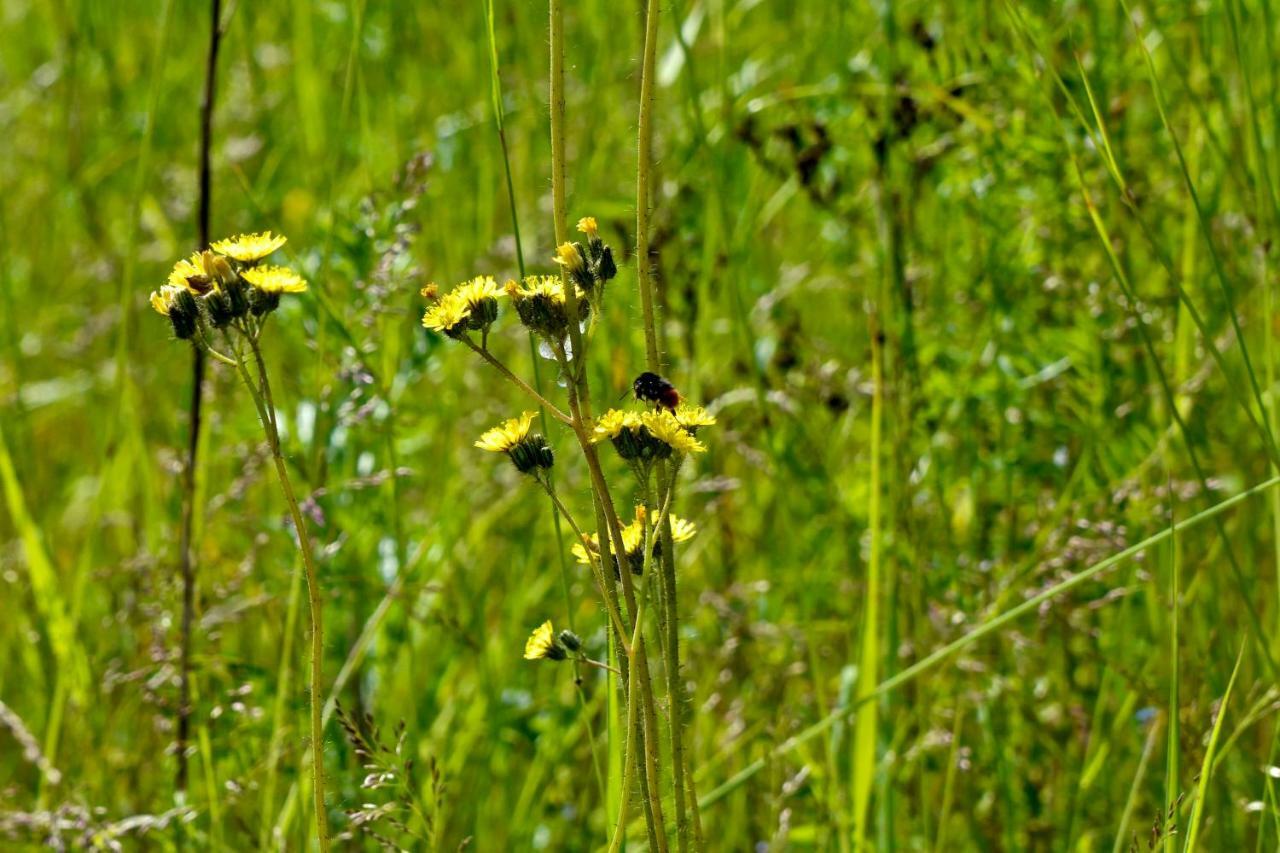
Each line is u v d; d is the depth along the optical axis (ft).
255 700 14.84
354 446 15.20
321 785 8.18
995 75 15.23
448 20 21.56
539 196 19.56
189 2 24.71
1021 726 14.19
